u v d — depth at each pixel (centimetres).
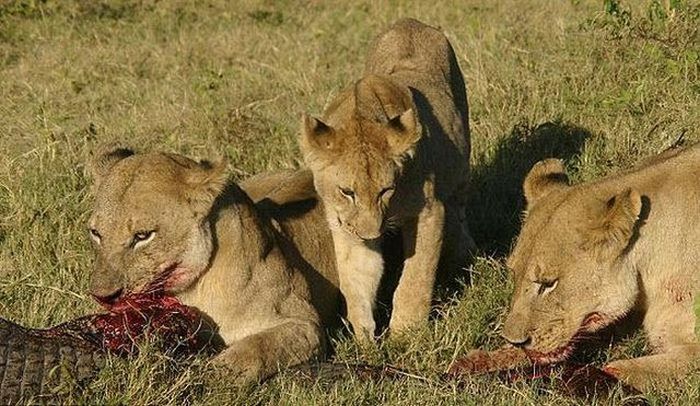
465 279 1128
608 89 1441
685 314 891
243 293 912
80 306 1019
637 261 888
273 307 932
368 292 1041
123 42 2150
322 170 1016
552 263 871
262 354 877
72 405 754
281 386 836
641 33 1486
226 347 916
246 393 830
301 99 1650
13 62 2028
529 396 823
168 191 866
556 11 1972
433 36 1291
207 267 897
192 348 880
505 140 1375
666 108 1334
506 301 1034
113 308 862
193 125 1502
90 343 810
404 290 1047
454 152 1176
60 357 784
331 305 1056
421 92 1175
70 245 1144
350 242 1030
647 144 1272
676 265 891
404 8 2345
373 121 1020
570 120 1392
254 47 2041
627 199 847
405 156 1007
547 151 1348
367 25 2225
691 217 891
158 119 1533
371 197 990
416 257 1046
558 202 895
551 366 880
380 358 967
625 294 880
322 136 1019
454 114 1212
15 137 1466
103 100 1689
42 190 1247
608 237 859
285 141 1410
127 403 779
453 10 2256
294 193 1087
